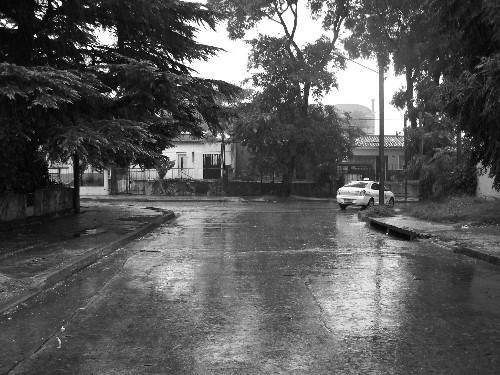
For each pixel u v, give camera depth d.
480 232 15.17
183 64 19.94
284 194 44.16
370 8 21.53
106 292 8.00
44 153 13.87
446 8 12.73
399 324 6.20
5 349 5.32
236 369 4.73
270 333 5.84
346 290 8.10
